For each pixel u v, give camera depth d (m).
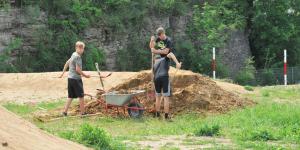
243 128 15.58
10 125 9.64
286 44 54.78
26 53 40.75
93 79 27.84
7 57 39.22
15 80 27.75
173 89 20.16
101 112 18.44
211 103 19.50
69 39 42.53
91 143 11.61
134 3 47.31
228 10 51.72
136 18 46.94
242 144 13.22
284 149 12.65
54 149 9.51
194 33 51.12
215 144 13.37
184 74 20.56
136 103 18.16
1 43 39.38
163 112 18.83
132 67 46.16
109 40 45.25
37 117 17.58
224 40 51.16
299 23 54.12
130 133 15.09
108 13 46.09
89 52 43.12
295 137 14.15
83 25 43.50
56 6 42.44
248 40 54.34
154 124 16.84
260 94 27.45
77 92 18.02
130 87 20.06
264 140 13.99
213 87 20.52
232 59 52.19
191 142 13.66
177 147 12.96
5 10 39.62
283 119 17.17
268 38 53.91
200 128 14.81
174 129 15.76
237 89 28.80
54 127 15.81
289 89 30.53
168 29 49.62
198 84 20.30
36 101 22.89
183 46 49.41
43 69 41.25
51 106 20.98
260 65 55.12
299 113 18.14
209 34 49.44
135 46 46.44
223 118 17.91
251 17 53.38
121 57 45.50
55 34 42.31
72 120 17.31
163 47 17.94
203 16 50.69
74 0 43.31
